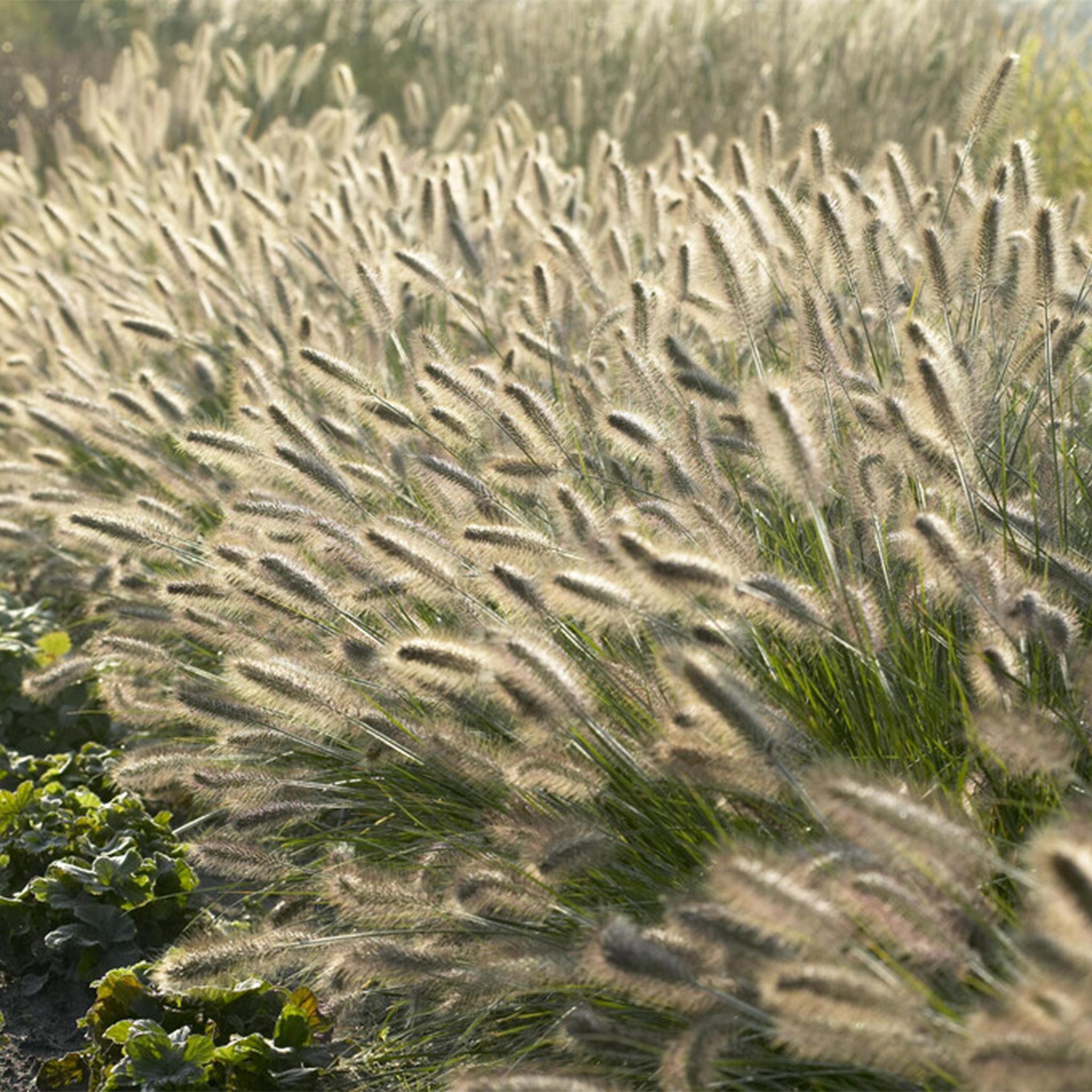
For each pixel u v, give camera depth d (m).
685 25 12.66
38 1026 3.70
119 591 5.03
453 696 3.22
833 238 4.26
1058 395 3.93
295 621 4.06
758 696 2.99
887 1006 2.10
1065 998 1.86
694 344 5.23
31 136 11.19
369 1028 3.54
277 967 3.26
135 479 6.30
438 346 4.72
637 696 3.38
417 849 3.68
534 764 2.95
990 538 3.38
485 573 3.39
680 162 7.22
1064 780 2.70
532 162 6.99
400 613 4.02
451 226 5.97
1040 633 2.86
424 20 15.74
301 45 16.20
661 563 2.83
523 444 3.97
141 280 7.04
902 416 3.38
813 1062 2.66
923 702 3.18
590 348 4.91
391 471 4.43
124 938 3.86
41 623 5.81
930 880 2.35
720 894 2.25
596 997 2.99
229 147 10.29
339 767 4.09
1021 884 2.70
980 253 4.09
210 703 3.82
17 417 5.53
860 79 11.11
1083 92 10.09
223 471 5.49
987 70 5.02
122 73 11.74
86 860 4.11
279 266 6.71
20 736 5.17
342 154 9.11
